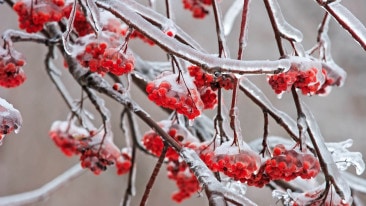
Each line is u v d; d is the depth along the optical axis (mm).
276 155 1303
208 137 1646
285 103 3438
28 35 1449
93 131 1524
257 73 1249
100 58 1329
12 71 1392
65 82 3357
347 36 3461
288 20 3354
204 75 1312
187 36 1376
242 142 1306
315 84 1291
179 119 1436
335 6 1278
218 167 1294
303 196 1339
